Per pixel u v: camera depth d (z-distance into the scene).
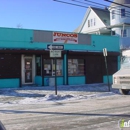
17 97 14.97
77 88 19.70
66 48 22.53
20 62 20.20
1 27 19.47
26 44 20.58
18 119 8.90
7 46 19.67
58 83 22.08
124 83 15.87
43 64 21.28
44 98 14.35
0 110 10.92
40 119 8.84
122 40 36.16
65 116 9.33
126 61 16.70
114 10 40.06
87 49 23.88
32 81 21.73
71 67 22.80
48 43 21.58
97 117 9.03
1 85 19.33
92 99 14.52
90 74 23.84
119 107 11.27
